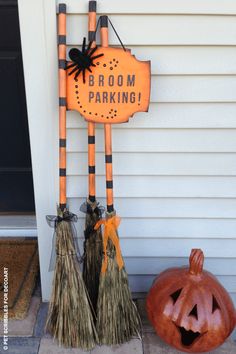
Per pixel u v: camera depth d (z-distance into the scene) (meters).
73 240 1.54
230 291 1.97
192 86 1.55
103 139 1.62
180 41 1.47
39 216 1.70
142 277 1.92
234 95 1.56
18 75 2.01
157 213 1.78
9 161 2.22
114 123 1.47
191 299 1.52
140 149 1.65
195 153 1.67
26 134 2.15
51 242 1.75
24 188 2.29
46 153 1.60
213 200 1.76
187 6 1.42
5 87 2.03
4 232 2.22
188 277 1.58
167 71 1.52
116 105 1.44
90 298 1.71
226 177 1.71
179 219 1.80
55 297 1.59
